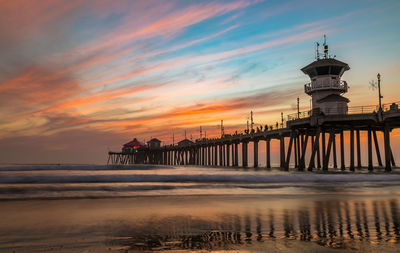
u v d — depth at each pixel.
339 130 63.12
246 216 11.16
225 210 12.52
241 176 28.25
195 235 8.28
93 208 12.94
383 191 20.91
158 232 8.62
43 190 18.72
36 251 6.75
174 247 7.09
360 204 14.32
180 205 13.90
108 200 15.48
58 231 8.69
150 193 18.53
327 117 48.69
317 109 50.00
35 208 12.82
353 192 20.05
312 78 59.09
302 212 12.06
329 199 16.22
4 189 18.48
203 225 9.59
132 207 13.26
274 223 9.92
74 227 9.23
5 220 10.26
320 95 57.94
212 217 10.95
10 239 7.76
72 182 25.02
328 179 30.08
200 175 28.12
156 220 10.38
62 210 12.38
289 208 13.08
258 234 8.41
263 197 17.06
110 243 7.44
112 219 10.52
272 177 28.62
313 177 29.56
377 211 12.34
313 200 15.79
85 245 7.23
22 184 21.78
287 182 28.05
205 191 19.94
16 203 14.20
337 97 53.56
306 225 9.62
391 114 42.94
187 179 27.58
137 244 7.35
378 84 45.94
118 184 22.61
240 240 7.76
